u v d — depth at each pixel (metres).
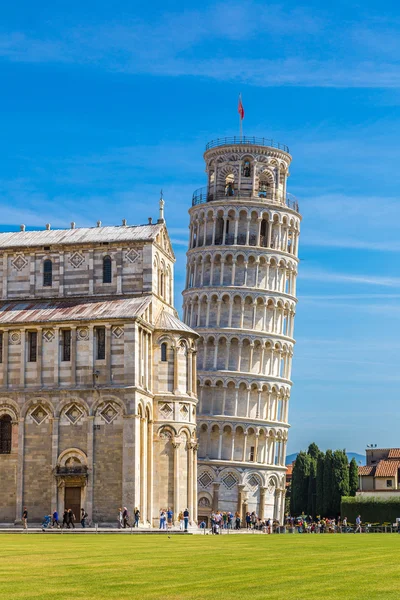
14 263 115.56
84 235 115.75
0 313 110.81
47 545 64.81
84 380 104.19
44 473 104.12
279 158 176.00
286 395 171.50
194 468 112.75
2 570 43.00
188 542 72.56
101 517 101.62
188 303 172.00
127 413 102.19
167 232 118.56
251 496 163.12
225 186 175.38
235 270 169.50
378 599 33.69
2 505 104.75
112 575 41.00
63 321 105.38
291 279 174.62
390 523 154.12
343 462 180.12
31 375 105.94
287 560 50.12
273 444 167.62
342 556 53.91
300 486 190.38
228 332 166.38
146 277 111.50
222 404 164.62
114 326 104.25
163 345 111.50
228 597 34.06
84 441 103.31
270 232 172.00
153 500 108.06
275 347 169.62
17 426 105.31
